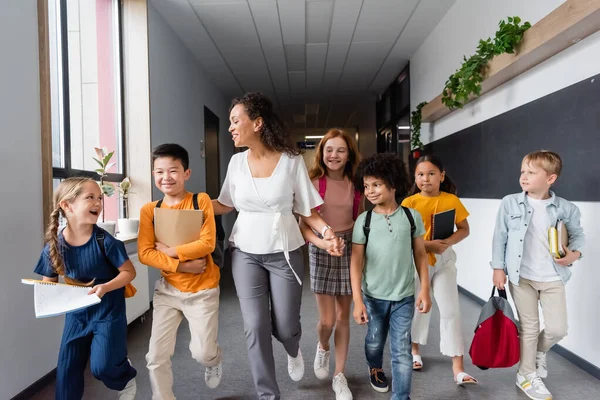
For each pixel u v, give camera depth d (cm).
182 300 159
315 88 695
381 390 187
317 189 183
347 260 180
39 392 190
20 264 181
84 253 145
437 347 244
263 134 153
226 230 693
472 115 349
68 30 277
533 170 177
